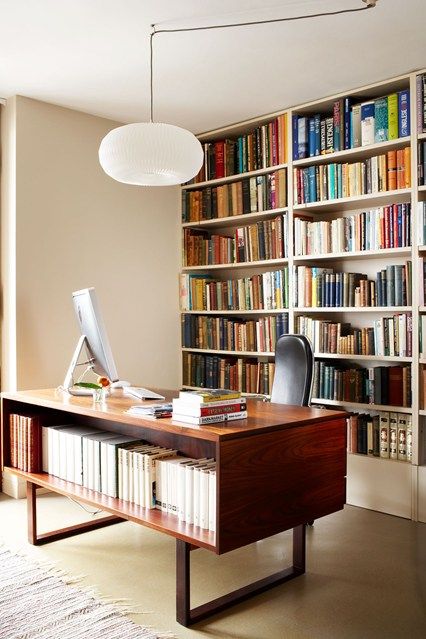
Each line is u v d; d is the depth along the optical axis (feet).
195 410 7.78
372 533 11.12
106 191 15.08
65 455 10.09
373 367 13.28
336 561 9.77
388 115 12.36
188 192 16.62
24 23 10.07
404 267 12.20
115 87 12.94
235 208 15.39
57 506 12.71
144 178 10.23
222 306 15.79
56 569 9.37
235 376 15.35
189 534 7.41
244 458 7.34
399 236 12.21
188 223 16.57
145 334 15.99
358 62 11.64
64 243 14.16
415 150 11.89
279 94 13.35
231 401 8.07
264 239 14.75
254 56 11.36
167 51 11.15
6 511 12.36
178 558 7.73
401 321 12.23
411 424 12.11
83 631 7.48
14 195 13.30
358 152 12.89
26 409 11.46
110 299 15.17
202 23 10.10
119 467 8.96
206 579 9.06
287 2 9.40
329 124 13.42
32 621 7.72
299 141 13.94
